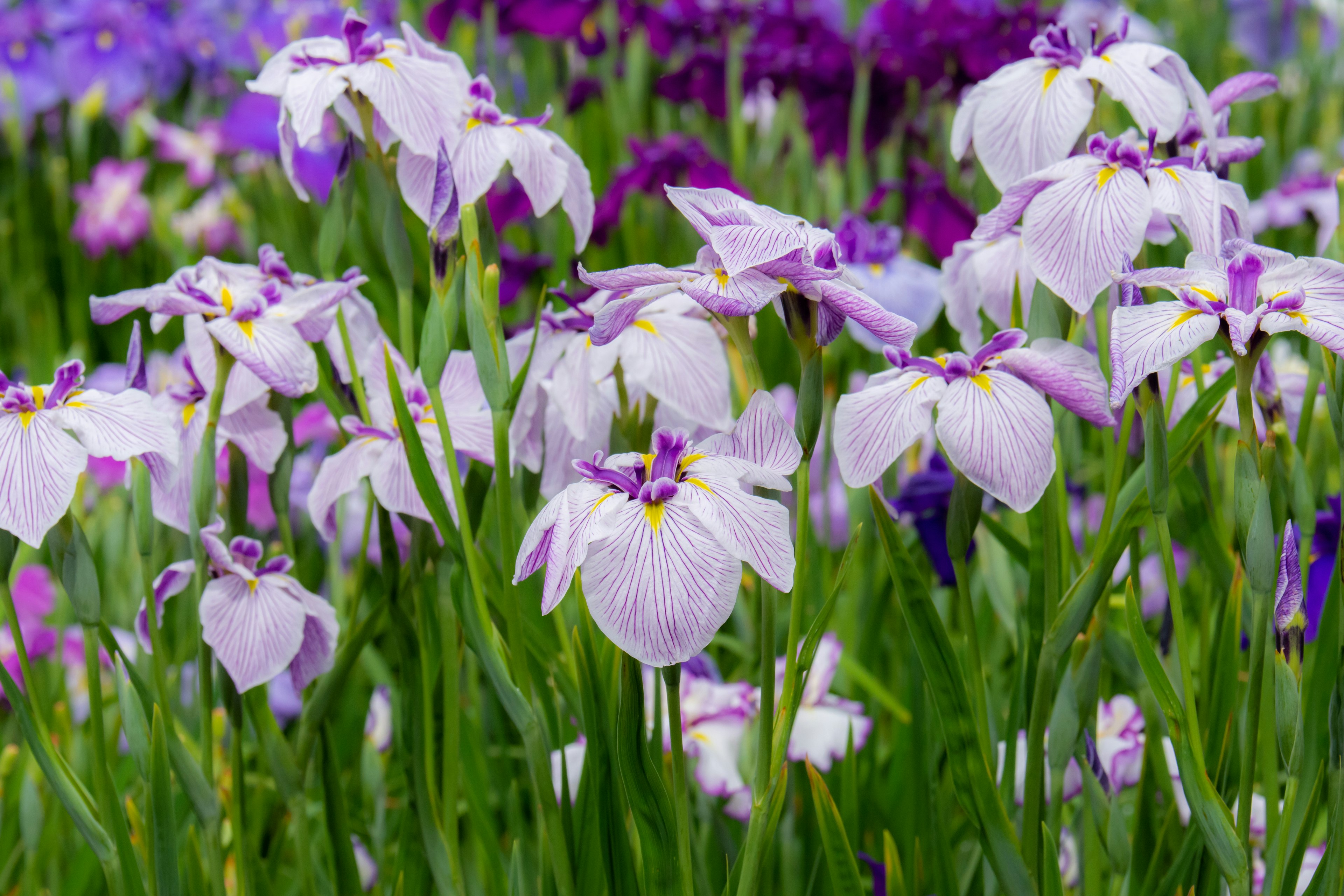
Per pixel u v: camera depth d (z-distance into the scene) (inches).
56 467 82.9
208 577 87.4
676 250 165.0
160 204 220.2
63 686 99.7
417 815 89.8
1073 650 85.3
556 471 89.6
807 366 81.9
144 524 86.3
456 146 88.6
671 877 83.1
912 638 83.7
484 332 84.8
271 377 85.8
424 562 88.7
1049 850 85.8
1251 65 270.5
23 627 109.7
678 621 79.2
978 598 101.7
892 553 83.6
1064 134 87.1
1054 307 85.3
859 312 80.6
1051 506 84.3
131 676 86.0
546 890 87.4
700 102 183.5
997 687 97.3
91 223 217.2
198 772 86.9
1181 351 80.4
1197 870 87.5
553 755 91.3
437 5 180.7
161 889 85.8
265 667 86.7
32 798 93.0
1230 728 87.7
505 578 85.7
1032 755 85.3
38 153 266.5
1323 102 229.9
